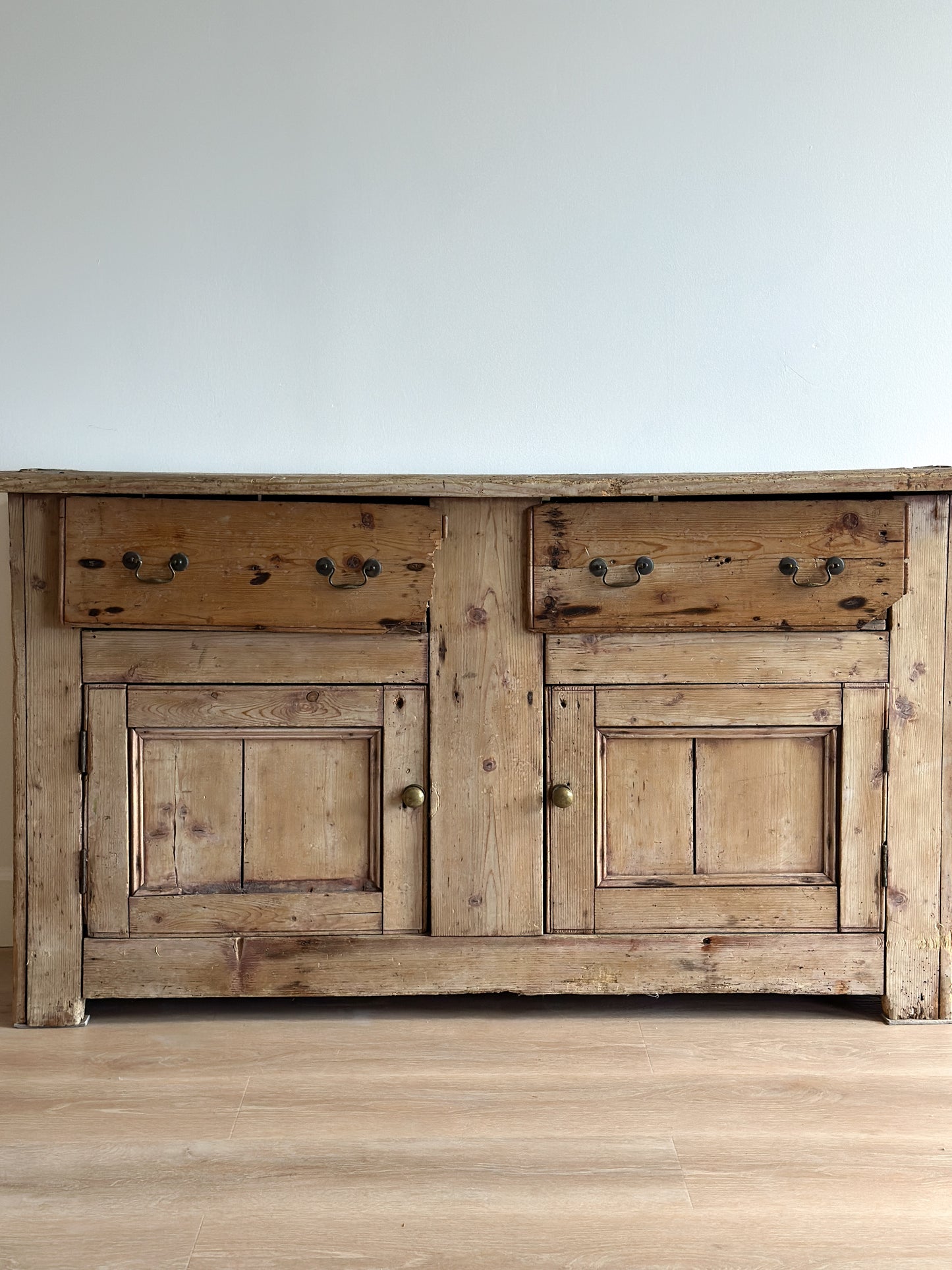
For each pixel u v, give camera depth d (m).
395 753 1.56
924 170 1.95
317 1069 1.44
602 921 1.57
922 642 1.55
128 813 1.55
